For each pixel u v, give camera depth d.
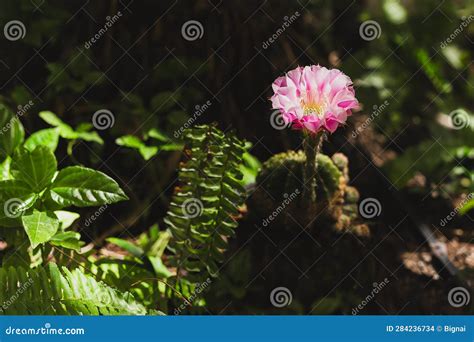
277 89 3.52
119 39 5.13
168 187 4.98
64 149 4.92
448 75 5.78
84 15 5.14
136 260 4.12
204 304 4.02
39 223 3.52
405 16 5.68
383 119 5.65
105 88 5.05
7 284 3.43
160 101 4.88
